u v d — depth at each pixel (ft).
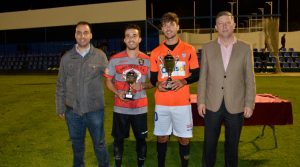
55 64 90.17
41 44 99.45
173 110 13.00
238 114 12.21
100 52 12.92
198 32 84.23
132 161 16.14
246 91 12.17
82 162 13.28
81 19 80.89
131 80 12.82
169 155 16.92
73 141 13.00
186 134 13.12
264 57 65.41
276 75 58.70
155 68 12.93
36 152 17.57
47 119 25.67
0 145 18.94
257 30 81.00
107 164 13.15
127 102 13.14
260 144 18.39
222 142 18.81
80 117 12.75
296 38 80.23
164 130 13.26
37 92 41.55
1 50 102.22
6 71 89.35
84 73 12.46
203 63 12.48
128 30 12.91
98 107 12.67
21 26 87.66
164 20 12.65
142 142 13.61
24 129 22.65
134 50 13.14
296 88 40.24
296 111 26.71
